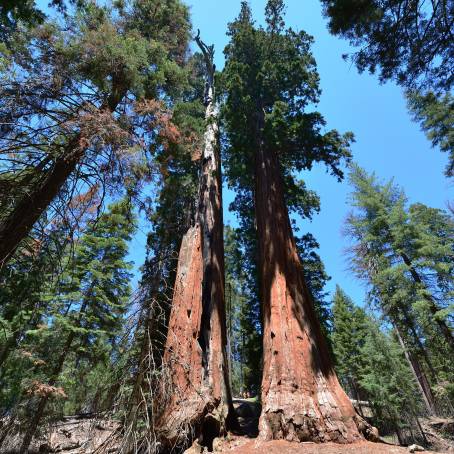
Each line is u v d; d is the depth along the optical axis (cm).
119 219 1689
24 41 749
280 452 654
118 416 787
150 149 941
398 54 823
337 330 3206
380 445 693
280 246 1141
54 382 1352
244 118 1539
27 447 1239
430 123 1580
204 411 836
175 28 1206
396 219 1995
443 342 1784
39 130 674
